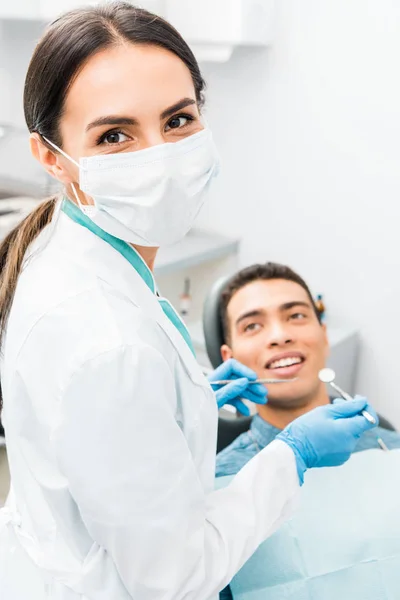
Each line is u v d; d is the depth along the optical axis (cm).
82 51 85
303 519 139
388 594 130
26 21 280
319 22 239
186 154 93
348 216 256
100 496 82
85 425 81
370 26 229
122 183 91
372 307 261
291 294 176
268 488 100
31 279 94
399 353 260
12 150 276
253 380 143
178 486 86
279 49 251
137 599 89
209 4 239
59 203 103
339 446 108
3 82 299
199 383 99
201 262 278
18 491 103
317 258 269
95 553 93
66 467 83
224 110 274
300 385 167
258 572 131
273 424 171
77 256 94
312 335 172
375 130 239
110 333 83
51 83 88
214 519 95
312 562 133
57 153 94
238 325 176
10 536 110
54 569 98
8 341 94
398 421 270
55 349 84
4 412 99
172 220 95
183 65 90
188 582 89
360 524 138
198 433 101
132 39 85
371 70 234
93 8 90
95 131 88
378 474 149
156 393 83
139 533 84
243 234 288
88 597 94
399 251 247
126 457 82
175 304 312
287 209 271
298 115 255
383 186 244
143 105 86
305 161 260
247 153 274
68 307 86
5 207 265
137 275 97
